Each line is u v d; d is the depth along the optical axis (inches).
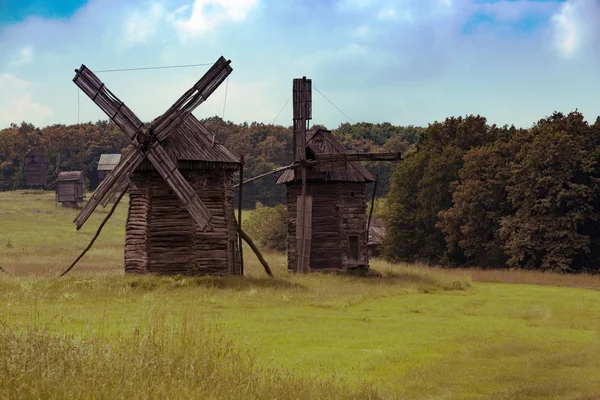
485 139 3316.9
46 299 978.1
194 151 1381.6
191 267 1355.8
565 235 2445.9
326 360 644.7
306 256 1684.3
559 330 911.7
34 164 6373.0
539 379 600.1
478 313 1071.6
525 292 1519.4
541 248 2466.8
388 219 3213.6
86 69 1362.0
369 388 504.1
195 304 997.8
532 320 1007.0
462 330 871.7
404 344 749.9
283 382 480.1
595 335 875.4
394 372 609.3
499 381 590.9
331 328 834.2
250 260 2295.8
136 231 1375.5
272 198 6215.6
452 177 3102.9
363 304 1128.8
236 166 1416.1
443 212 2930.6
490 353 713.6
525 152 2623.0
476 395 538.3
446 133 3395.7
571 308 1180.5
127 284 1146.7
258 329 793.6
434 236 3093.0
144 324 739.4
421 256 3137.3
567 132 2672.2
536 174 2497.5
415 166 3208.7
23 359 409.4
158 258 1355.8
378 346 732.0
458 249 3014.3
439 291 1486.2
